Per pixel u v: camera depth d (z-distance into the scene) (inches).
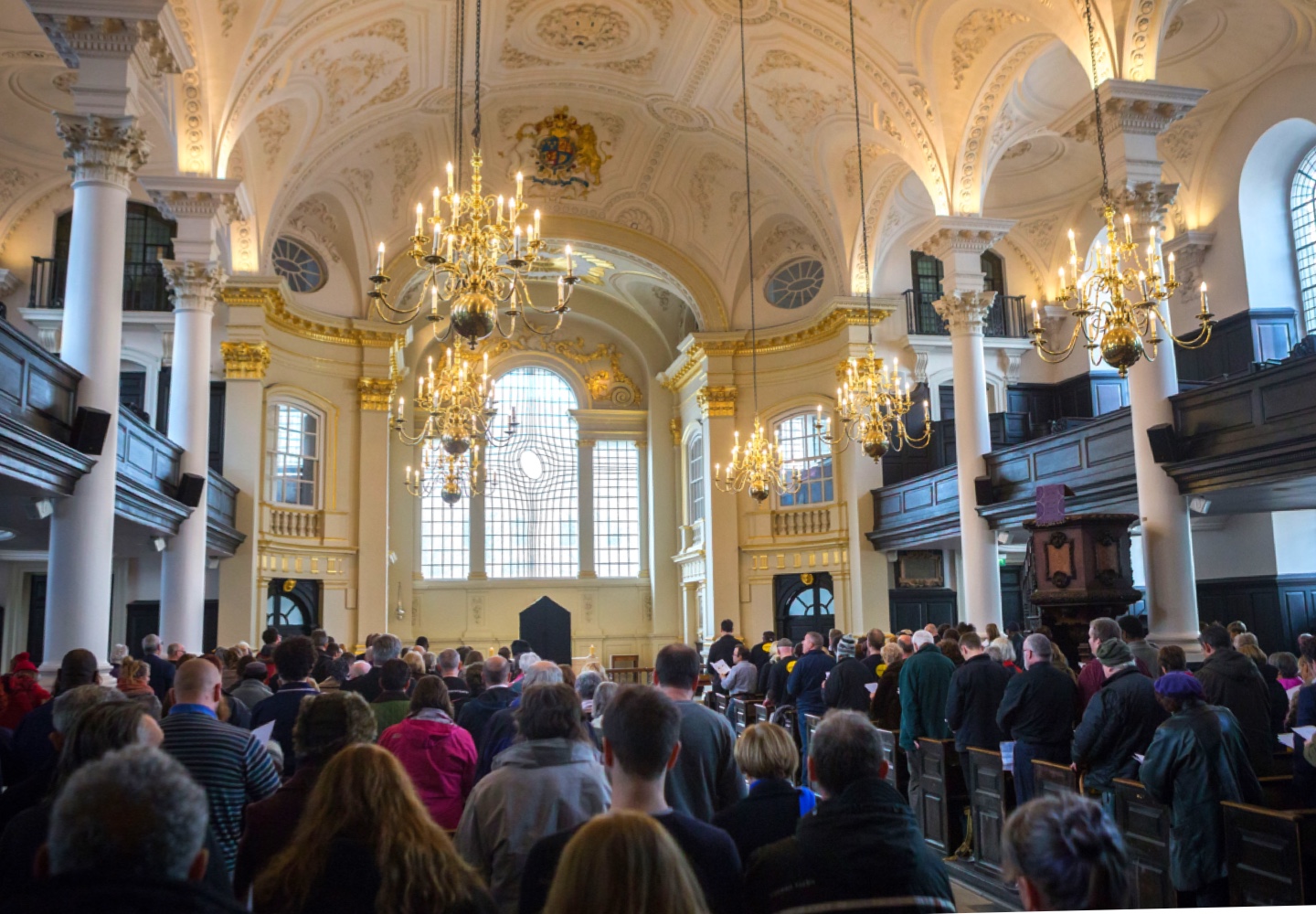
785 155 867.4
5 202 786.8
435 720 200.1
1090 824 94.7
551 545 1136.8
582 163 912.9
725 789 185.0
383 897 105.2
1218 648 269.6
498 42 763.4
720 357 976.9
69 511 414.9
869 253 892.0
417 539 1083.9
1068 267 919.0
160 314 795.4
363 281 887.7
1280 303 714.8
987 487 681.6
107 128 431.5
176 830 82.1
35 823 126.7
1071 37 548.7
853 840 122.0
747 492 968.3
